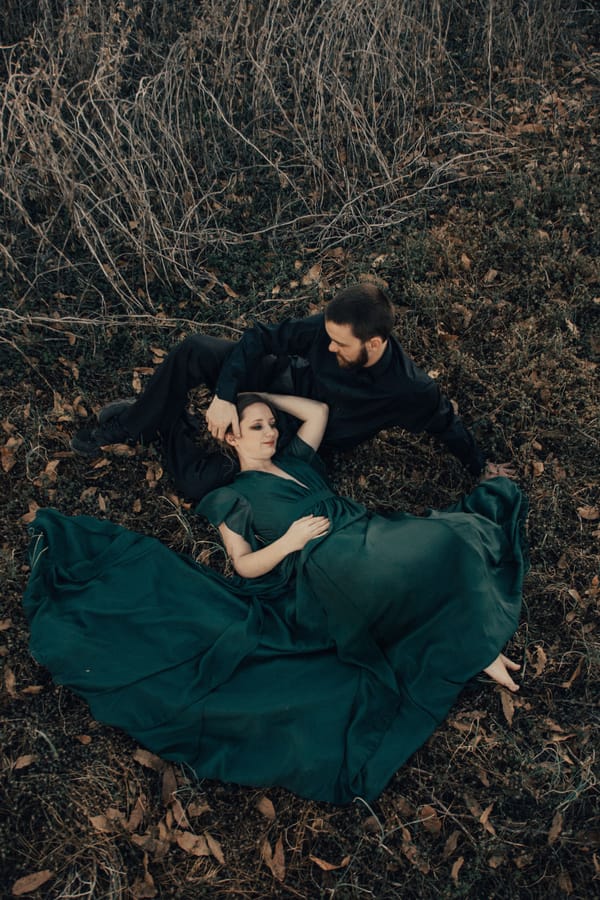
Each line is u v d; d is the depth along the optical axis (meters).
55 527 3.22
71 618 2.98
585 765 2.78
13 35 4.81
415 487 3.60
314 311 4.11
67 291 4.13
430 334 4.06
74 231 4.25
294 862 2.61
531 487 3.56
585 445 3.69
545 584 3.28
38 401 3.74
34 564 3.10
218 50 4.86
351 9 4.44
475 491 3.34
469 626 2.88
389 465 3.67
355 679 2.86
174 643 2.92
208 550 3.38
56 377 3.82
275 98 4.50
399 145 4.82
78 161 4.36
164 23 5.00
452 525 3.00
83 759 2.77
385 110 4.88
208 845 2.62
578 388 3.84
